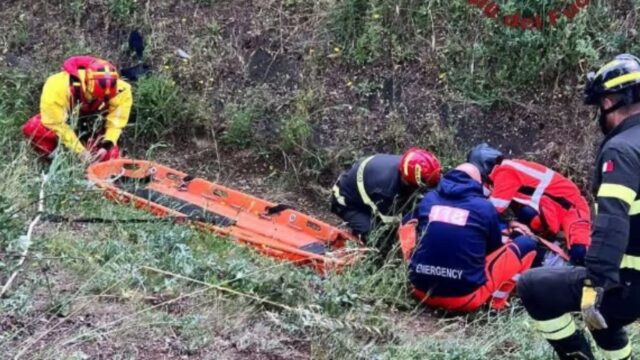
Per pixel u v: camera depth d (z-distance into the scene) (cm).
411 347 388
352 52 717
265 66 736
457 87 691
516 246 508
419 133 686
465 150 676
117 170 626
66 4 788
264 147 712
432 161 565
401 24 715
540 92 679
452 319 489
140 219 504
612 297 317
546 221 567
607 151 303
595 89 317
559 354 348
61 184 476
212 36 754
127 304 368
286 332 372
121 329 339
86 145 658
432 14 711
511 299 525
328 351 357
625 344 341
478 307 497
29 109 736
